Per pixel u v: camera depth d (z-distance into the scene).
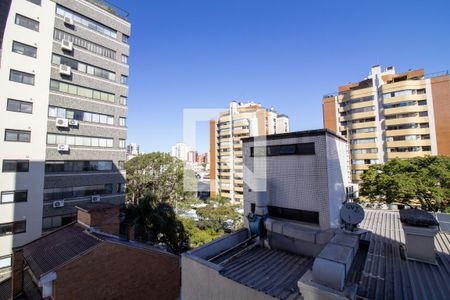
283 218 7.63
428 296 3.79
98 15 21.47
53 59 18.14
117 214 12.35
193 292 6.00
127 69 23.73
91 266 8.84
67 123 18.34
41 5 17.61
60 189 18.09
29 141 16.52
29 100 16.62
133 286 10.01
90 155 20.14
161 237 18.92
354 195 10.96
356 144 38.81
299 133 7.30
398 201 20.33
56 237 10.98
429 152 32.31
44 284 7.88
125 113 23.30
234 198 42.12
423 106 33.09
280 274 5.53
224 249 7.34
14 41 16.16
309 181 7.04
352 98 39.62
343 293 3.11
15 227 15.66
